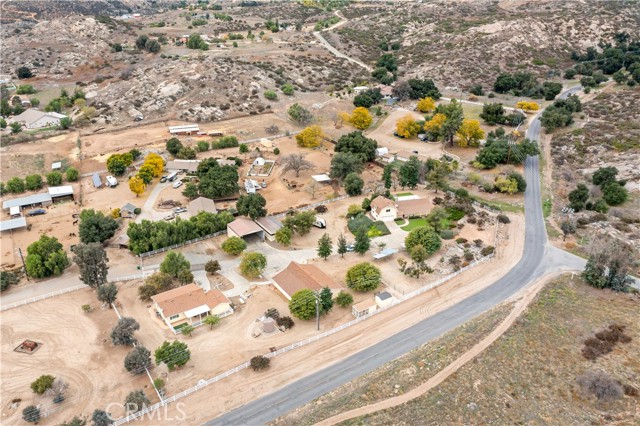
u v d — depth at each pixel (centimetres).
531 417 5403
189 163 12950
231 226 9631
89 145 14288
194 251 9262
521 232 9775
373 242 9494
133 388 6141
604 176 11281
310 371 6322
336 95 18600
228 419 5594
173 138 13800
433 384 5859
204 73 18200
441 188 11331
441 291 7969
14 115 16925
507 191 11344
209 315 7331
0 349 6825
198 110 16438
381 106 18188
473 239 9481
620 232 9494
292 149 14450
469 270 8512
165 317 7119
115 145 14300
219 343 6894
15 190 11750
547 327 6838
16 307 7725
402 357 6469
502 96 18875
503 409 5509
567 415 5431
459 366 6138
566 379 5922
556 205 10900
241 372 6331
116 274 8538
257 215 10038
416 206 10488
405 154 13762
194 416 5666
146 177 11875
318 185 12125
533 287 7938
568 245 9256
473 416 5409
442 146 14612
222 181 11231
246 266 8256
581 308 7275
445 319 7250
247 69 19050
